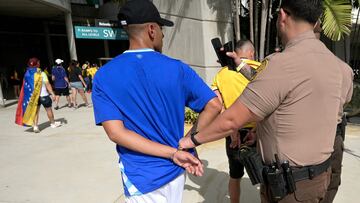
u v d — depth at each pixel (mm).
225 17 6922
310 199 1827
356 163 4543
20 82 16016
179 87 1834
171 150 1806
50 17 20297
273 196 1840
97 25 15930
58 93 10852
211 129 1797
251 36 6895
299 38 1750
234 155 2967
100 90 1780
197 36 6707
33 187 4402
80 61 24219
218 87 2869
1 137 7195
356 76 10266
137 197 1844
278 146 1774
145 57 1797
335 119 1812
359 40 10477
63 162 5336
